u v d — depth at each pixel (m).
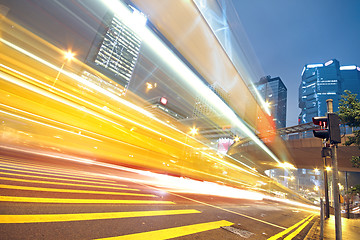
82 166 13.05
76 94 36.62
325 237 5.96
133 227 3.71
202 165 49.44
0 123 26.25
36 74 37.31
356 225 11.48
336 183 3.97
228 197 14.80
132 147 36.53
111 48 164.38
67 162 13.53
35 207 3.63
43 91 29.83
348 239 6.39
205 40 55.81
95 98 42.53
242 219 6.86
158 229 3.88
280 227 6.85
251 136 47.62
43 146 24.73
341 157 30.78
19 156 10.97
